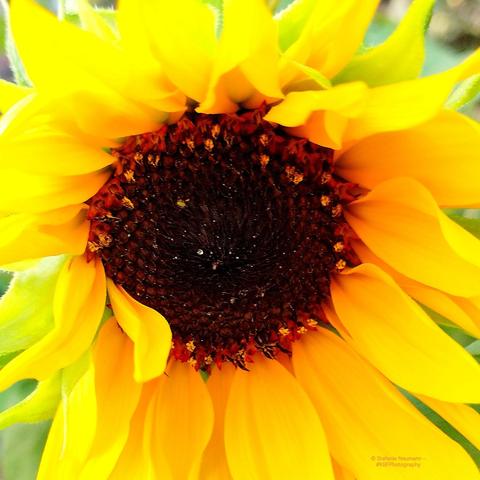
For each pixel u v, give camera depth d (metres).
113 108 0.15
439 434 0.17
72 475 0.16
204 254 0.18
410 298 0.17
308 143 0.17
